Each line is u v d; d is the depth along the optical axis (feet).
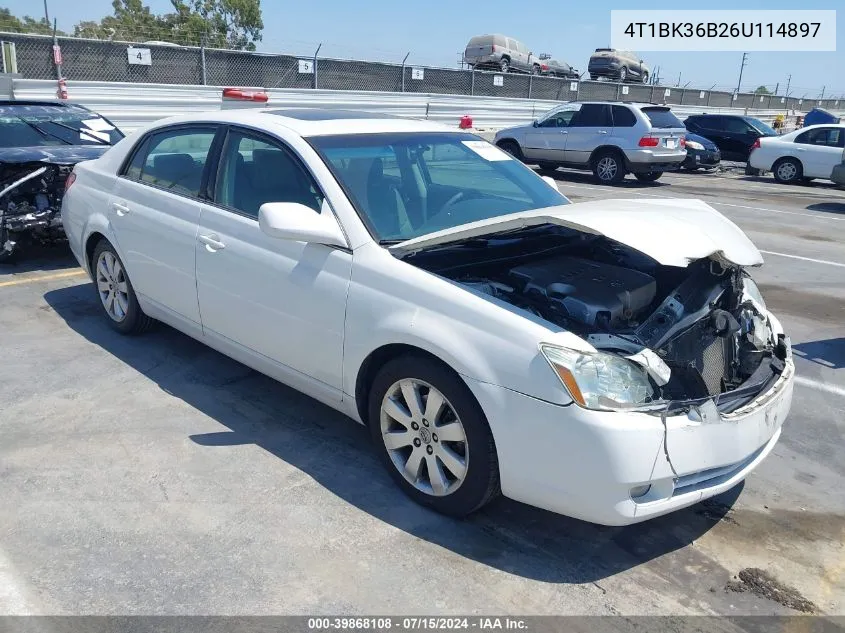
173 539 9.59
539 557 9.50
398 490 10.89
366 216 10.99
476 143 14.28
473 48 100.42
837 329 19.52
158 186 14.48
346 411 11.37
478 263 11.51
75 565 9.03
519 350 8.81
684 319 10.05
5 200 20.67
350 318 10.52
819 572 9.41
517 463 8.98
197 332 13.91
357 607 8.48
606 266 11.48
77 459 11.49
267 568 9.09
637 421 8.44
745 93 128.16
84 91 45.01
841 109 163.43
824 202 45.65
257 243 11.96
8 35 42.65
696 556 9.65
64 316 18.16
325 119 13.12
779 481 11.68
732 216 38.68
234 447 12.00
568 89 86.48
